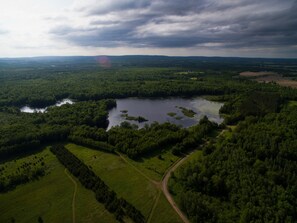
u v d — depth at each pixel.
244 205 96.94
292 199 97.38
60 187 124.69
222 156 131.75
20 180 130.12
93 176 131.12
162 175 131.00
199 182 113.81
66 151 160.75
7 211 109.19
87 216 103.62
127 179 128.50
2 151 157.00
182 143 160.38
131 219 100.44
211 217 95.94
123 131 181.62
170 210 104.38
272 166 119.19
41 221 101.69
